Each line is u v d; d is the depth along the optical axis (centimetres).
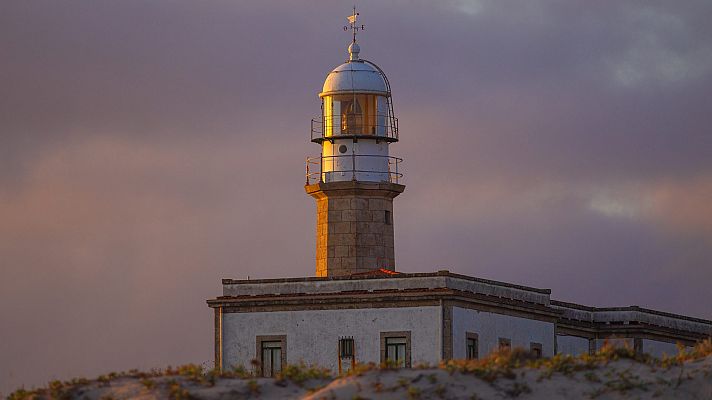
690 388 11519
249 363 18738
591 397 11362
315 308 18588
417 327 18138
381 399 11062
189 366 12231
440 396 11162
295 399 11331
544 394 11350
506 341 19188
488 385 11362
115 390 11594
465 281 18588
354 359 18350
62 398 11581
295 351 18612
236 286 19050
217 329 18962
